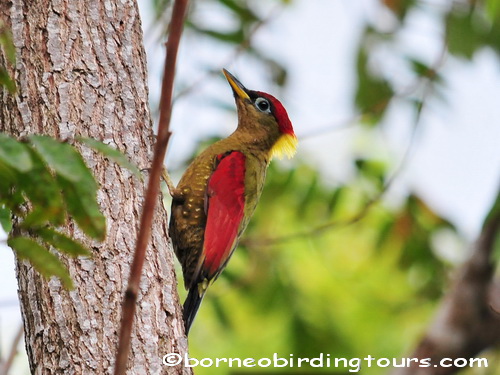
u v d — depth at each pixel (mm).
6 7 7508
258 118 11961
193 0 12805
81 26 7527
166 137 5020
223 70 12336
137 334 6828
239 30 12938
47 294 6816
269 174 13992
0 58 7418
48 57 7379
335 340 15070
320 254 14859
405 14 14016
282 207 14234
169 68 5008
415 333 15438
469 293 13055
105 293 6840
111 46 7617
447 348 12984
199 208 10539
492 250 13000
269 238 13133
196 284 10203
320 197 14000
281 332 14992
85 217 4980
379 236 14375
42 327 6789
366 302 15719
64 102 7289
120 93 7527
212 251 10219
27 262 6980
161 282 7141
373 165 14023
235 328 14938
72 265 6820
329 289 15281
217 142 11555
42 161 4863
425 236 14242
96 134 7289
